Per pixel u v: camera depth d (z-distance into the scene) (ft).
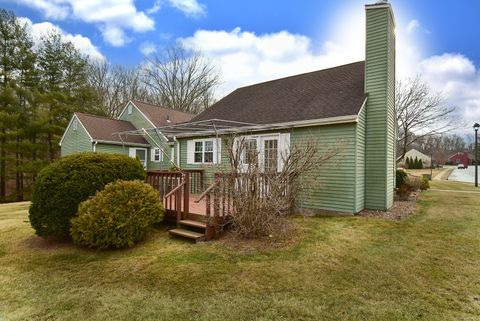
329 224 21.09
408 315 9.71
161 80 92.79
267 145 30.04
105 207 16.44
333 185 25.17
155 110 67.67
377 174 26.27
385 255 14.97
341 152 24.77
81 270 14.02
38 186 17.85
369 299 10.74
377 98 26.23
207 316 9.84
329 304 10.43
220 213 19.01
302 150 22.88
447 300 10.66
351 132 24.45
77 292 11.81
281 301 10.66
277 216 18.42
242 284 12.03
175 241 17.76
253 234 17.39
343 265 13.75
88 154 19.58
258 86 43.50
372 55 26.53
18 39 60.80
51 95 64.39
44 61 68.90
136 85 94.73
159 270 13.65
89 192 17.90
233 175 17.94
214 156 35.50
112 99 94.43
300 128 27.48
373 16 26.55
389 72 26.89
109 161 19.56
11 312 10.39
